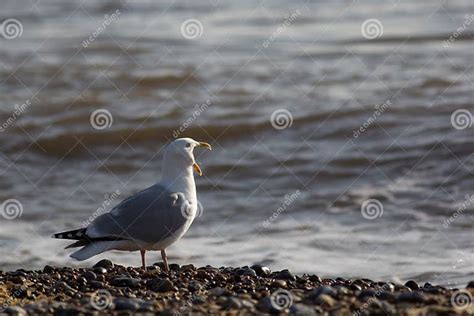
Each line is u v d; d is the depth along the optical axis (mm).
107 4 40469
